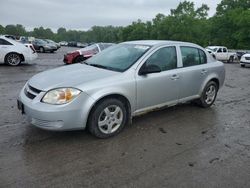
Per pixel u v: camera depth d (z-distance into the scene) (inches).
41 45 1302.9
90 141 173.8
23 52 556.4
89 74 181.2
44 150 159.6
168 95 213.2
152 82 197.3
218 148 172.7
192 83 232.5
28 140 171.8
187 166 148.8
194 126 209.3
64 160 149.5
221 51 1163.3
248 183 135.0
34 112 161.5
